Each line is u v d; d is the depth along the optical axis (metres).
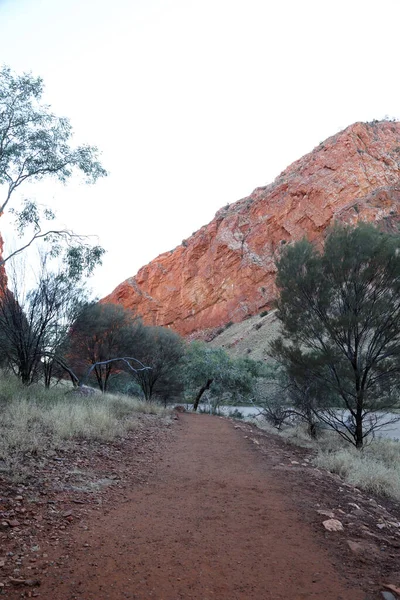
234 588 3.04
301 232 96.31
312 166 105.31
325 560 3.59
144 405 15.87
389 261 11.54
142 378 23.97
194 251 117.69
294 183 104.31
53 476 5.40
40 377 15.36
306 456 9.58
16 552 3.33
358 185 93.19
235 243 109.25
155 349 24.20
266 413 16.91
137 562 3.37
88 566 3.23
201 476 6.60
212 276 108.94
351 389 11.96
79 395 13.28
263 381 27.66
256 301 97.94
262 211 110.50
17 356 13.59
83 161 14.62
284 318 13.55
